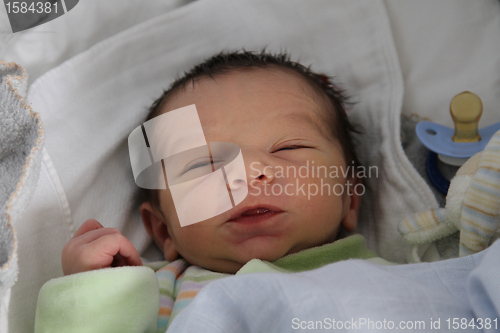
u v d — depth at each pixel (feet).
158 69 3.99
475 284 1.98
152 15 4.14
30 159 2.15
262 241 2.93
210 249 3.03
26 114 2.34
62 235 3.17
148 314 2.42
